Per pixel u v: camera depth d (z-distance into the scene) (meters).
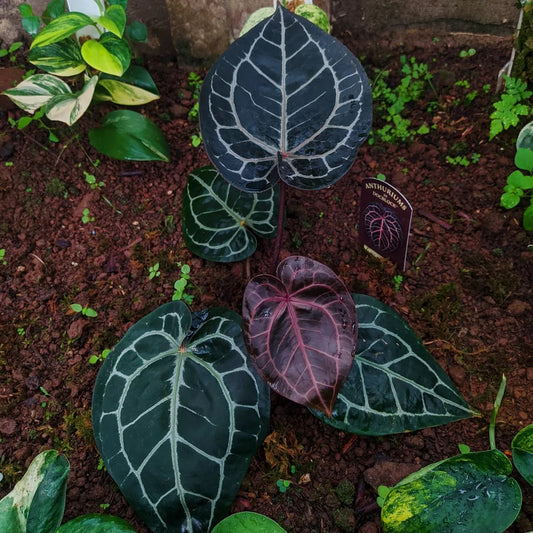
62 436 1.67
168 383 1.54
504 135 2.21
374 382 1.56
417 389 1.56
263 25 1.26
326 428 1.65
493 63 2.46
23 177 2.23
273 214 1.93
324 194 2.16
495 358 1.72
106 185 2.22
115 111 2.20
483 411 1.64
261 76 1.30
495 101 2.29
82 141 2.31
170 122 2.40
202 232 1.90
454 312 1.83
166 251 2.03
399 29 2.60
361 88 1.31
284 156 1.42
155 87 2.31
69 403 1.73
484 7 2.45
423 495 1.33
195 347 1.60
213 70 1.29
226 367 1.56
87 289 1.96
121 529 1.24
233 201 1.92
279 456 1.60
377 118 2.36
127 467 1.45
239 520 1.32
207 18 2.40
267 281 1.45
